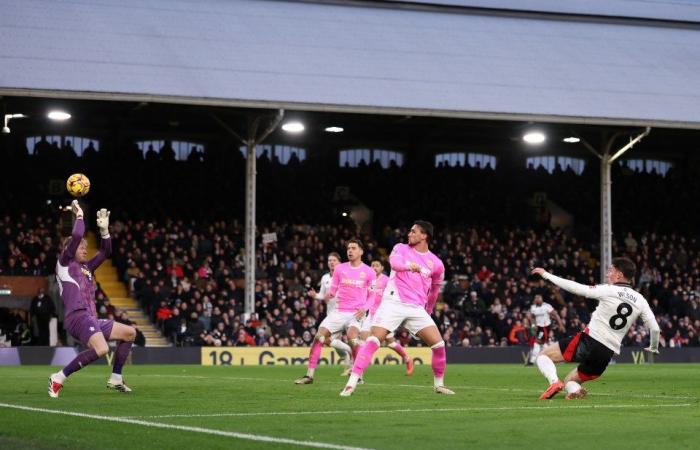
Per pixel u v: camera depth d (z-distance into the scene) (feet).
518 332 130.31
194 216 154.30
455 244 156.46
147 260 135.74
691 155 187.62
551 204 177.58
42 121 159.12
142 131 164.55
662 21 160.45
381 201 167.63
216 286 131.64
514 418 38.63
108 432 32.65
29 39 118.21
